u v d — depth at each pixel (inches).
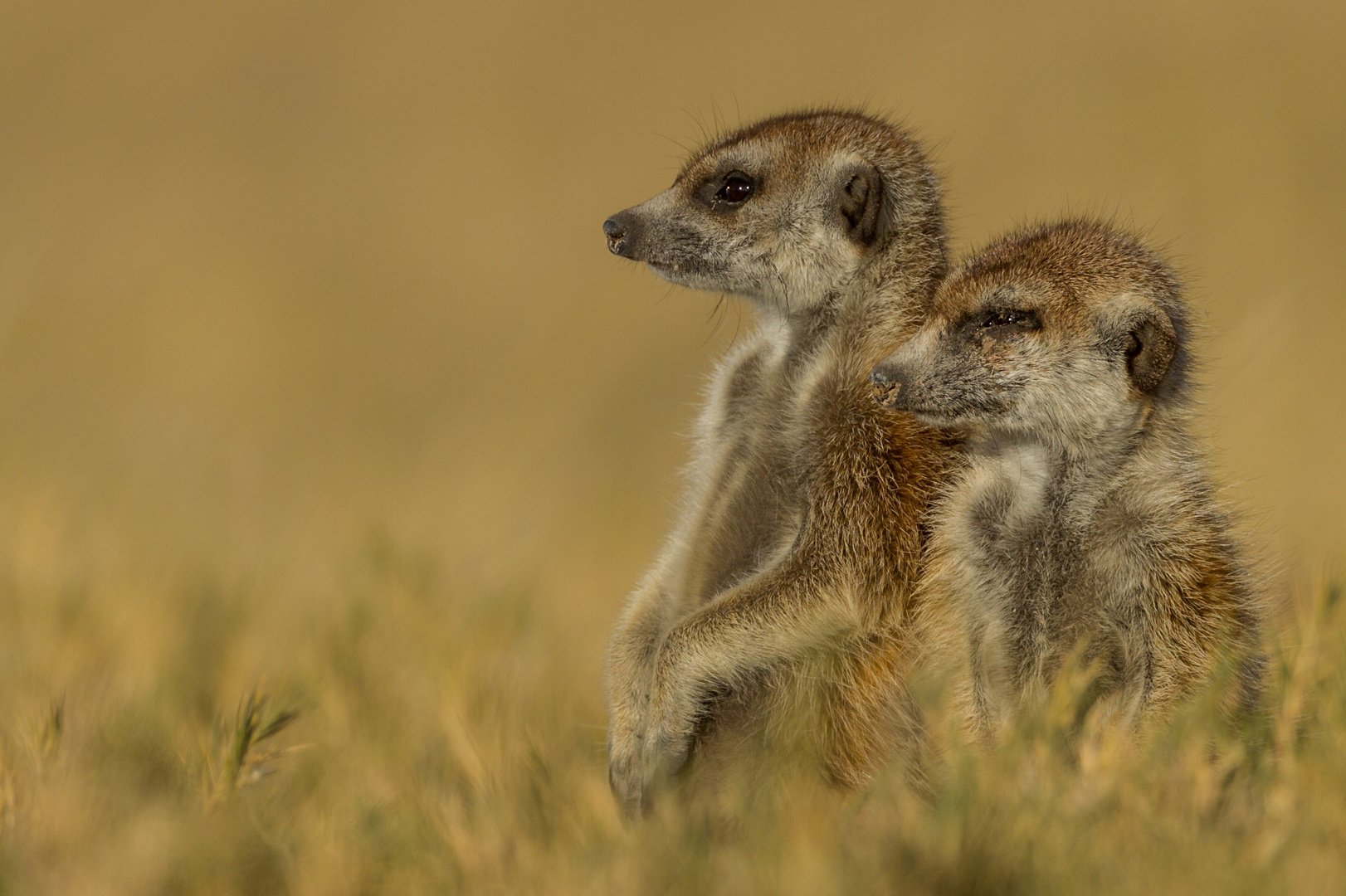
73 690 392.2
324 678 418.6
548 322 1184.2
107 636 448.8
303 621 489.7
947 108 1301.7
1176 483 359.6
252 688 424.2
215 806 313.6
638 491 890.7
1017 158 1241.4
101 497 677.9
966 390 369.4
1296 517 634.8
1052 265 375.2
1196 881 251.1
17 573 490.0
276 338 1152.2
